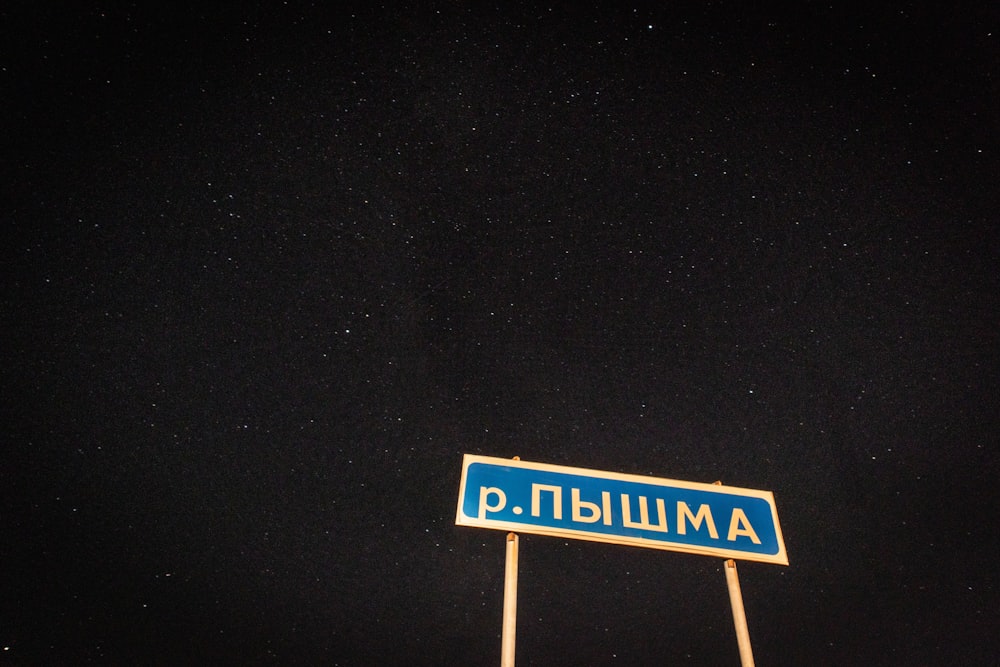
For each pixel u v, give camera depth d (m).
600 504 3.54
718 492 3.61
